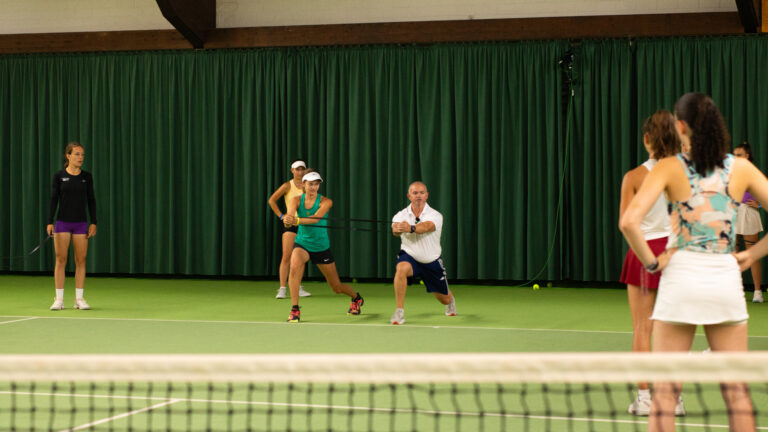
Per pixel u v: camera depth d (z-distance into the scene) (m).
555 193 17.44
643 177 5.62
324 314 12.48
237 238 19.00
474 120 17.92
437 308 13.33
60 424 5.71
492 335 10.12
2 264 19.86
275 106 18.72
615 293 16.09
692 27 16.98
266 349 9.08
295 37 18.56
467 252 17.83
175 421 5.79
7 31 19.95
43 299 14.86
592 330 10.65
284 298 14.93
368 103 18.25
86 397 6.56
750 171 4.24
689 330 4.24
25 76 19.67
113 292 16.22
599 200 17.25
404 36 18.12
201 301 14.55
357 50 18.33
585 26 17.41
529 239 17.53
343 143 18.39
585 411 6.03
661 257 4.23
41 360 3.88
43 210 19.61
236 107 18.89
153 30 19.25
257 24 18.98
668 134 5.43
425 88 18.00
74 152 12.84
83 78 19.52
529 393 6.63
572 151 17.42
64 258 13.09
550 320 11.77
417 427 5.64
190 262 19.06
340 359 3.64
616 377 3.46
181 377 3.76
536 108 17.58
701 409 6.07
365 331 10.50
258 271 18.77
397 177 18.19
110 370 3.82
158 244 19.23
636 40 17.20
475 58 17.84
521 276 17.55
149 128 19.23
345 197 18.45
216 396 6.59
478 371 3.55
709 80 17.00
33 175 19.59
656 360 3.45
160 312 12.85
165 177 19.23
